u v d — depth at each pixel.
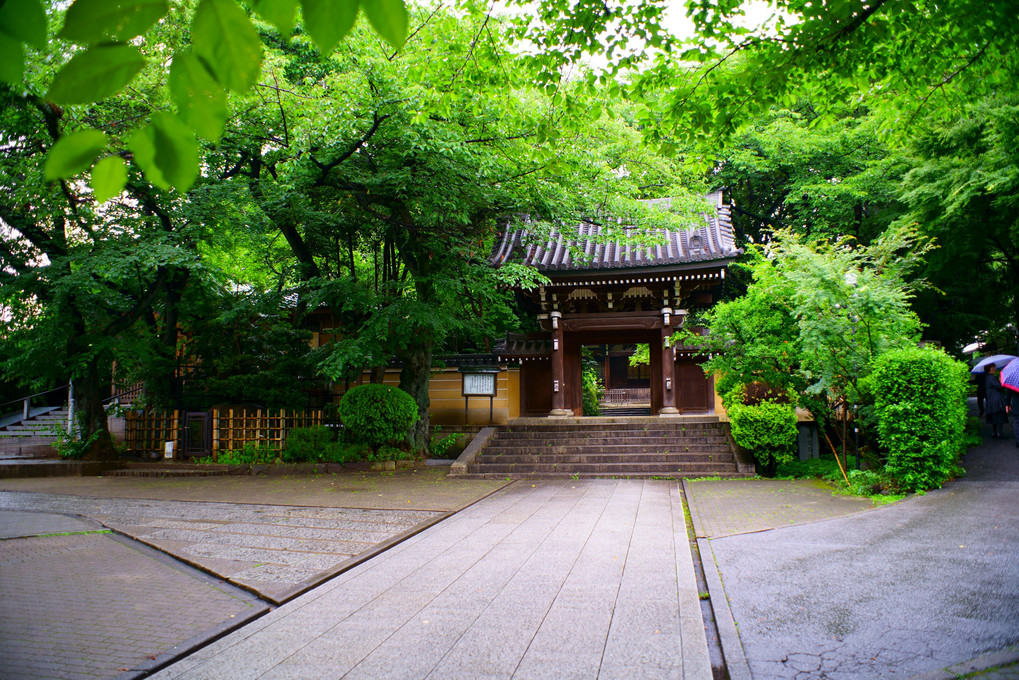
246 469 14.32
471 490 11.37
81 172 1.15
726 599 4.82
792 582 5.13
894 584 4.92
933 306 20.53
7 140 11.59
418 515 8.76
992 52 4.85
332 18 1.10
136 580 5.68
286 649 4.00
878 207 21.31
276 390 16.14
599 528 7.63
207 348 17.36
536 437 15.68
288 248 18.19
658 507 9.12
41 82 5.46
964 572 5.09
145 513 9.18
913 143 14.84
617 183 13.70
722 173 22.83
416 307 13.90
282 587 5.32
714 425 15.22
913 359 9.02
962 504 7.57
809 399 11.51
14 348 14.81
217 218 13.68
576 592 5.05
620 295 17.27
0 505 9.98
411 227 14.34
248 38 1.13
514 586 5.26
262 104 12.38
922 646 3.79
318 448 14.90
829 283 9.84
